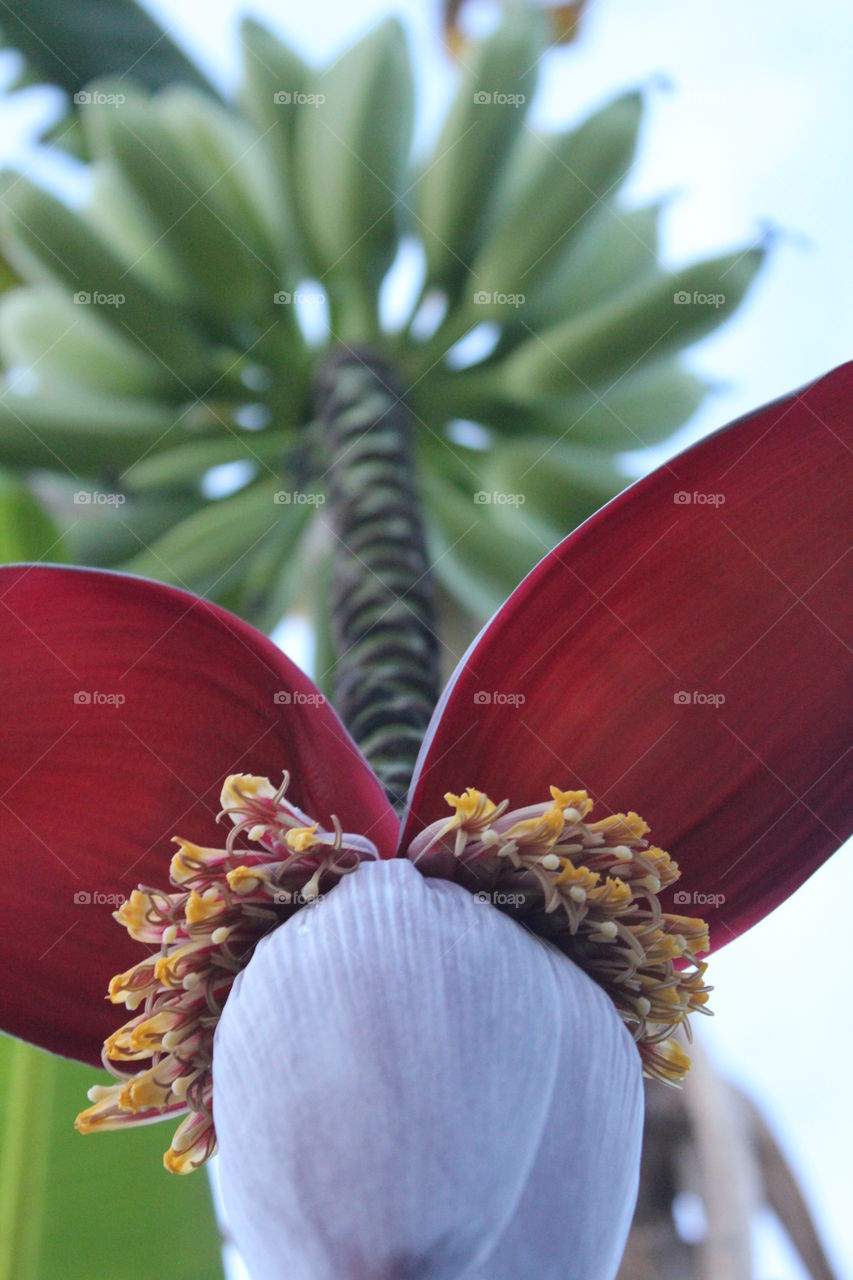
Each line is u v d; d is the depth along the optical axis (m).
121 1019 0.52
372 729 0.58
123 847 0.51
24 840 0.50
